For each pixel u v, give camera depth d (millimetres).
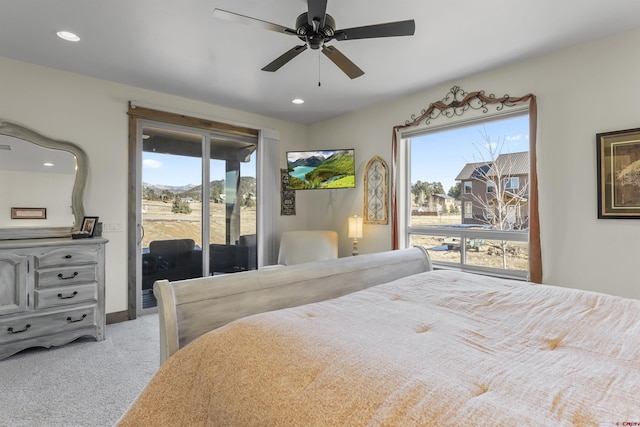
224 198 4289
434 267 3623
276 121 4734
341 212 4594
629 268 2371
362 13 2178
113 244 3361
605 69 2469
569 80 2633
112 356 2557
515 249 3070
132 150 3463
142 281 3600
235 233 4402
